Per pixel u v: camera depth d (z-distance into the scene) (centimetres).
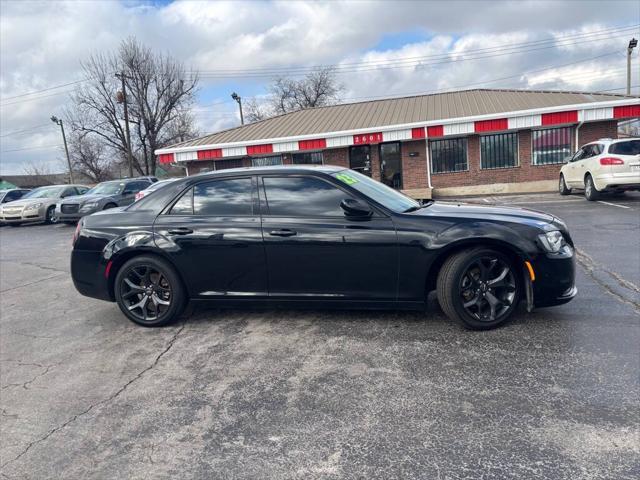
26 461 262
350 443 256
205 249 434
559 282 385
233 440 267
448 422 268
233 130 2191
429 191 1823
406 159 1850
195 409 303
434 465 233
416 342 380
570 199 1305
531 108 1700
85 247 469
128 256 459
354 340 393
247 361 369
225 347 400
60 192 1858
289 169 440
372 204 407
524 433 253
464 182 1827
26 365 398
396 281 400
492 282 390
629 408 268
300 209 422
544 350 349
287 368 352
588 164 1233
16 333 487
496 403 283
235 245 426
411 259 393
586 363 324
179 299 450
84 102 4159
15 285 736
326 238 406
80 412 311
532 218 405
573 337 369
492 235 379
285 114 2327
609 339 360
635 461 225
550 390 293
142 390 335
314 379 331
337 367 347
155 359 388
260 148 1886
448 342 376
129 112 4141
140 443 271
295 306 429
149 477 241
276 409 296
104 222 472
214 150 1938
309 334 414
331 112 2209
